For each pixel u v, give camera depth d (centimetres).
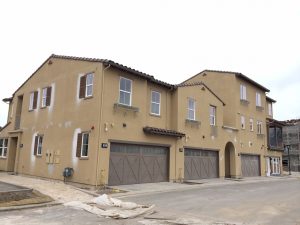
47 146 1922
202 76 3070
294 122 5184
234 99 2823
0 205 1033
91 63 1730
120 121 1725
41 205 1091
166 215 1003
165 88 2155
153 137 1941
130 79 1831
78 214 977
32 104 2181
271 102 3797
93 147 1585
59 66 1983
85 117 1684
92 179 1544
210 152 2489
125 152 1764
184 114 2222
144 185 1769
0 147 2459
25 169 2083
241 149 2858
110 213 979
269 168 3372
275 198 1441
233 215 1029
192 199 1350
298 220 960
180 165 2131
